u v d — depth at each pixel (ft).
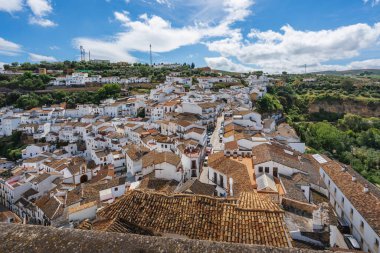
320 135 319.27
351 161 269.64
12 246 20.74
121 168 242.99
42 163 266.98
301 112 462.60
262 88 469.16
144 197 53.88
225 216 47.75
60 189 210.38
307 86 597.93
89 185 187.93
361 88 536.01
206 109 312.91
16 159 328.90
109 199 157.69
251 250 19.98
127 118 373.81
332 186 131.23
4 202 239.09
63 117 422.41
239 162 147.74
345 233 110.42
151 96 452.35
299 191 111.65
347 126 392.27
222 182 139.74
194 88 498.28
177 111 328.08
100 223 50.31
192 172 172.24
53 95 502.79
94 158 270.26
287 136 238.89
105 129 322.34
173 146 220.02
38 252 20.27
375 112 435.94
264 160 134.10
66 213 156.04
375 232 88.89
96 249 20.42
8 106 467.93
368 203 104.94
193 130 228.43
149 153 202.28
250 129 239.71
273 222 45.65
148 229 47.09
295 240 66.13
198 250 20.01
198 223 46.96
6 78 563.07
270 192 104.47
